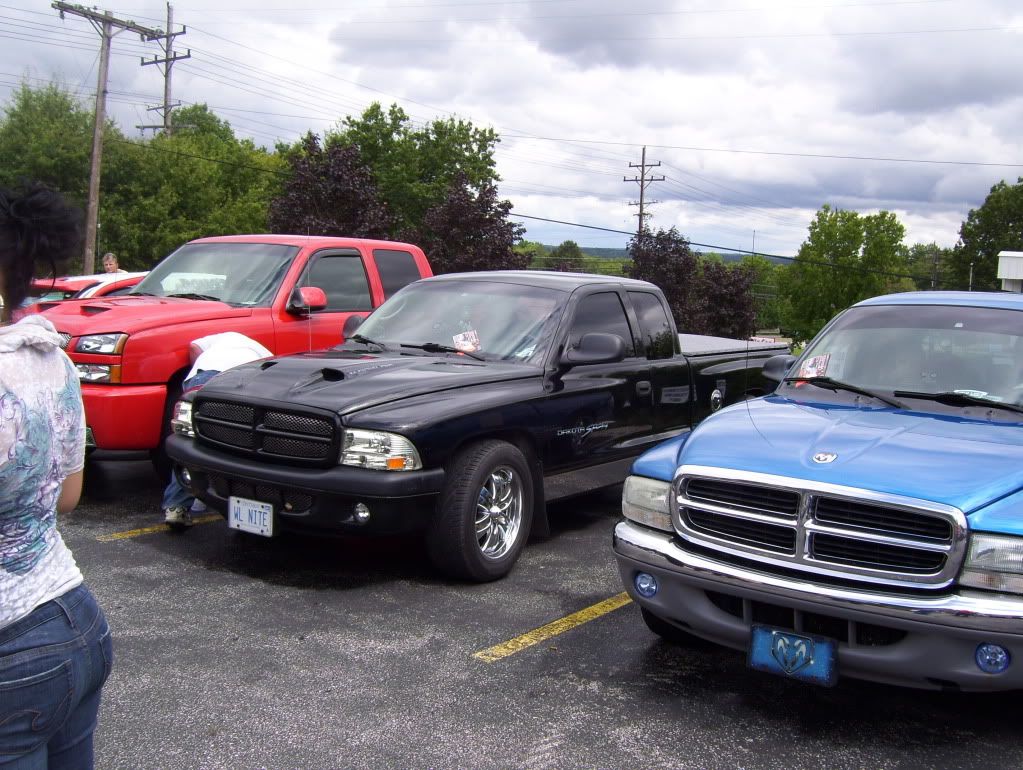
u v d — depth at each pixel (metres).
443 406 5.16
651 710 3.77
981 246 66.06
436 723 3.58
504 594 5.18
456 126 51.44
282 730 3.49
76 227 2.06
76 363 6.52
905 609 3.22
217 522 6.54
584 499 7.79
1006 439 3.79
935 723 3.71
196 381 5.92
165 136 47.22
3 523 1.86
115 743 3.36
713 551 3.71
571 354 5.90
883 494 3.33
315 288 7.43
